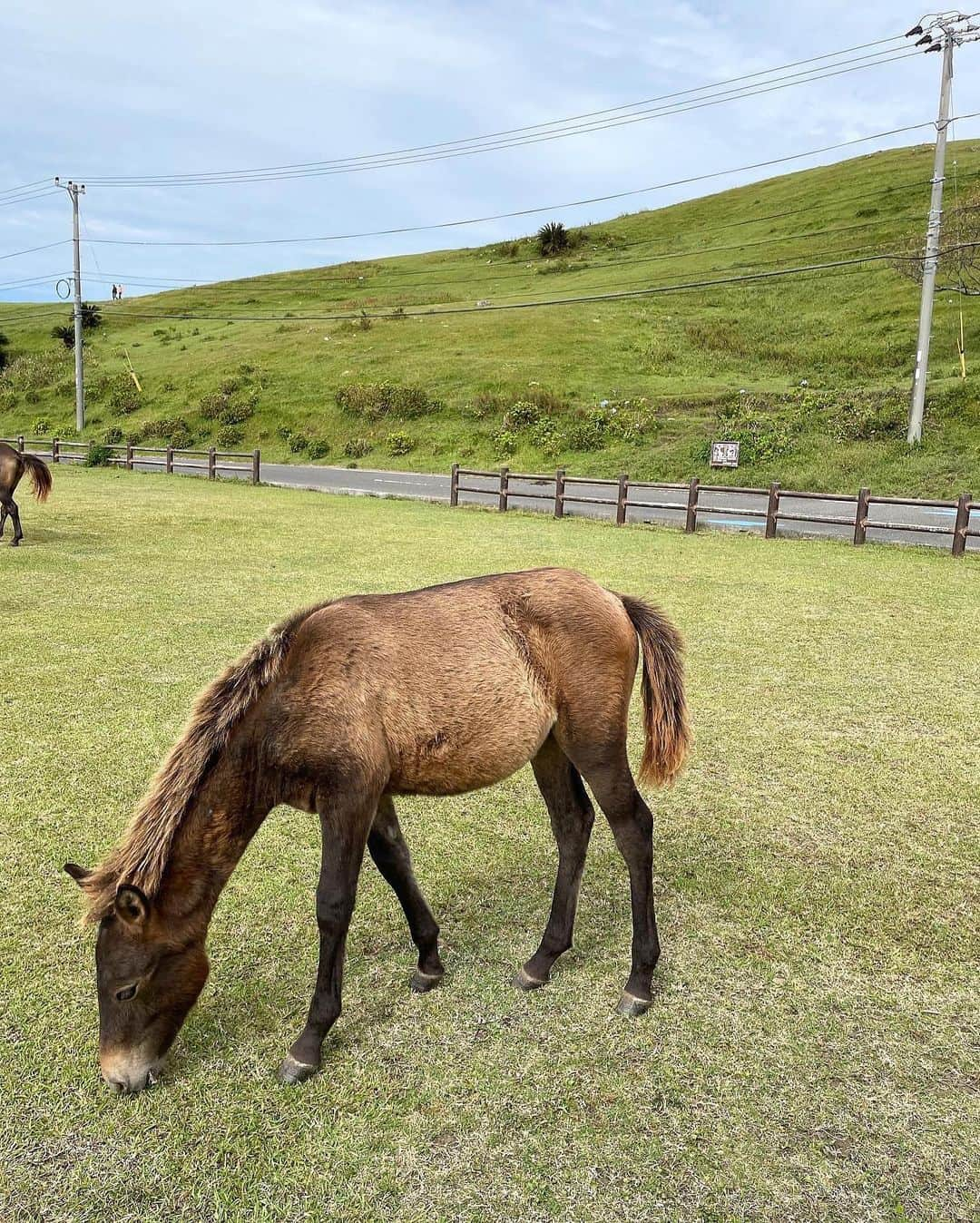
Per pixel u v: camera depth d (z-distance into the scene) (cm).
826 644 723
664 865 377
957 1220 202
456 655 264
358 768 246
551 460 2478
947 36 1806
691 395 2786
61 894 346
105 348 4697
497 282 5469
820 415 2323
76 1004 280
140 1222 201
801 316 3656
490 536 1315
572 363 3347
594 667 282
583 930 330
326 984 248
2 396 4056
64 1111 235
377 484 2205
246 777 244
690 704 581
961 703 584
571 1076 249
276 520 1482
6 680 608
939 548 1197
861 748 509
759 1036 267
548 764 301
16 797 428
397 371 3469
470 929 328
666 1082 247
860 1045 263
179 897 234
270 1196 209
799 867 374
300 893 350
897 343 3006
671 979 296
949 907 342
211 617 792
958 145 6406
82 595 872
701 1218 203
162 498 1803
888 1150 223
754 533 1360
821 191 5834
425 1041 265
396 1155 221
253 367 3788
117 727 525
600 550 1193
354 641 256
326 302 5616
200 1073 250
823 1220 202
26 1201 207
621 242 6216
